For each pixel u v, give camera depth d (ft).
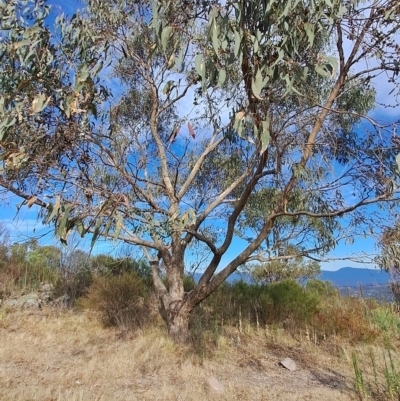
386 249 16.52
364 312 29.27
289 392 14.12
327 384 15.35
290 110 14.61
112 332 23.06
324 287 40.93
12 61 12.10
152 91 21.43
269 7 6.95
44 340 20.56
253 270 36.63
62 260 34.58
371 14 10.35
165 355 17.98
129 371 15.67
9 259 40.01
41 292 34.32
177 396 13.03
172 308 20.97
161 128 24.94
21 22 12.35
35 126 12.53
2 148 11.41
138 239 20.99
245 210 24.50
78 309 29.66
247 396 13.48
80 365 16.22
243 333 24.17
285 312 25.93
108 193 11.62
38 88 12.31
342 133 16.25
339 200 17.92
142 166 21.84
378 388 14.49
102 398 12.28
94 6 16.24
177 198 21.70
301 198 18.76
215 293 30.17
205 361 17.37
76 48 13.10
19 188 13.97
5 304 30.01
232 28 7.67
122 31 17.24
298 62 8.63
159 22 8.18
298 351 20.81
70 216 10.48
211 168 25.70
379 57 11.61
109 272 29.37
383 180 13.99
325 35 11.02
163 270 28.60
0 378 13.96
